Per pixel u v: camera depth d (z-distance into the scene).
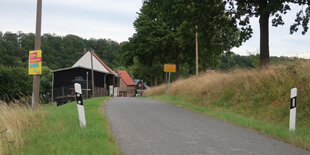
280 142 5.39
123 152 4.48
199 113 10.27
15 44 97.88
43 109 7.95
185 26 15.59
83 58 49.91
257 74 11.52
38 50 8.52
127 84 67.94
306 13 13.70
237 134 6.19
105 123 7.10
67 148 4.19
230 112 10.13
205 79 16.36
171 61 39.03
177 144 5.15
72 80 42.12
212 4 14.54
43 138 5.02
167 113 10.16
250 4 14.49
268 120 8.16
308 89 8.57
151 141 5.38
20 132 5.22
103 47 122.00
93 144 4.52
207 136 5.94
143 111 10.73
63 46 99.50
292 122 6.47
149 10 36.22
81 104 6.37
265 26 13.74
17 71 32.81
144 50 38.53
